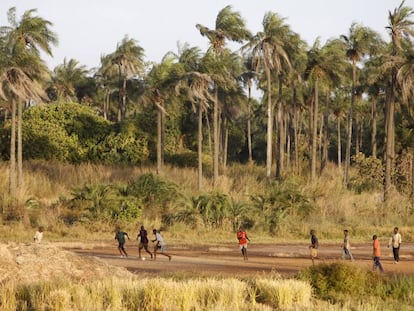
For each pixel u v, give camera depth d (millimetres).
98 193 77125
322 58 107375
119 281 29984
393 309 28828
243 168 121500
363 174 110938
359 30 110688
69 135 122188
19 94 78875
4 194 80375
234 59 123688
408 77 93562
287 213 81312
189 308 26969
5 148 115688
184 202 77750
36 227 71688
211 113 144500
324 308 27266
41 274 33250
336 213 85375
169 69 99312
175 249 59562
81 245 59875
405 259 55156
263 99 142250
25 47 81188
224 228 75062
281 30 100312
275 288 29703
